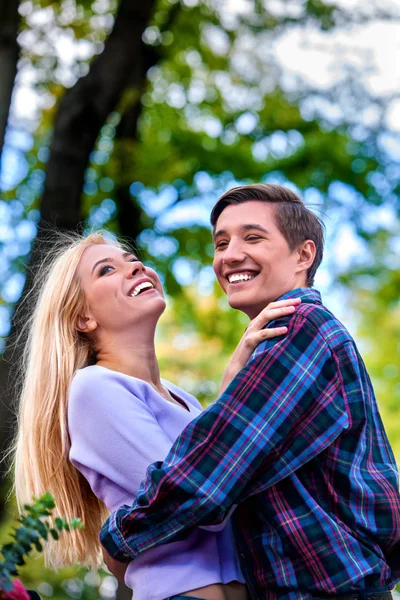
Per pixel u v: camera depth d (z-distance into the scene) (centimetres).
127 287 323
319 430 262
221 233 303
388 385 1424
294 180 1156
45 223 756
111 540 267
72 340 321
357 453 265
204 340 1219
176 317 1212
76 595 1149
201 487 255
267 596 260
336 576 249
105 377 297
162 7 1050
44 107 1070
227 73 1160
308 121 1193
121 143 1011
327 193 1169
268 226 298
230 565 275
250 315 305
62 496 310
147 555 271
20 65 1041
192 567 270
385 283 1255
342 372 272
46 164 787
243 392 265
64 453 308
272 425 260
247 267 296
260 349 275
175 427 302
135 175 1020
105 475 285
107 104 807
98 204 1020
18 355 668
